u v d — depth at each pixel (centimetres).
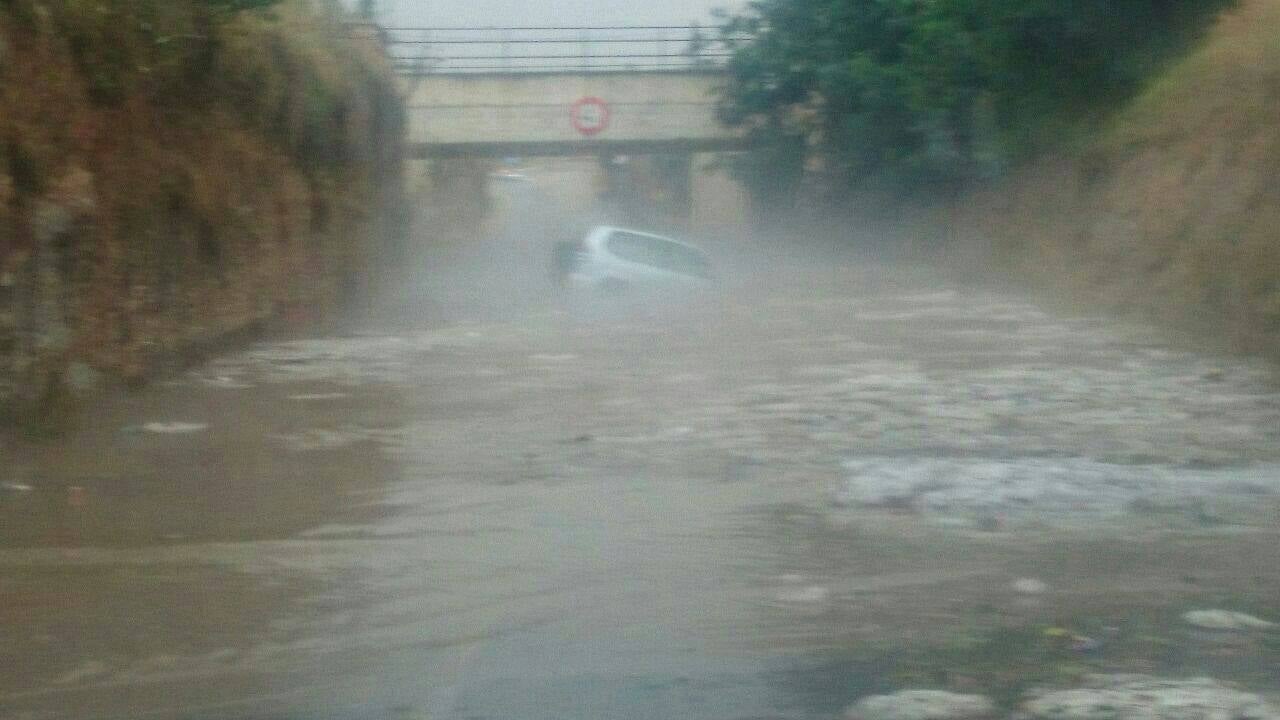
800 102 3959
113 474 1096
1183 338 1975
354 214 2639
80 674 666
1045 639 707
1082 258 2639
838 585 800
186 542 897
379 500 1008
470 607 764
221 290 1823
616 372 1647
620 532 916
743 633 719
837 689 641
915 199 3728
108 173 1432
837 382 1566
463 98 4078
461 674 665
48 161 1271
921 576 817
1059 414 1358
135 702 632
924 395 1473
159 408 1395
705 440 1226
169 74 1641
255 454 1173
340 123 2533
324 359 1775
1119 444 1206
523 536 907
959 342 1945
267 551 874
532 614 752
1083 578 813
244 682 655
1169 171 2411
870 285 2903
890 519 947
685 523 938
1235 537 903
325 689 646
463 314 2408
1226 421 1320
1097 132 2845
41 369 1251
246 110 1972
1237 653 684
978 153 3194
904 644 702
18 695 640
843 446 1198
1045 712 607
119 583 809
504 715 613
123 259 1468
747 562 845
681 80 4125
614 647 701
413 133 4053
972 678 652
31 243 1238
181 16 1636
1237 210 2078
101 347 1408
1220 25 2656
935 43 3181
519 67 4084
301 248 2247
